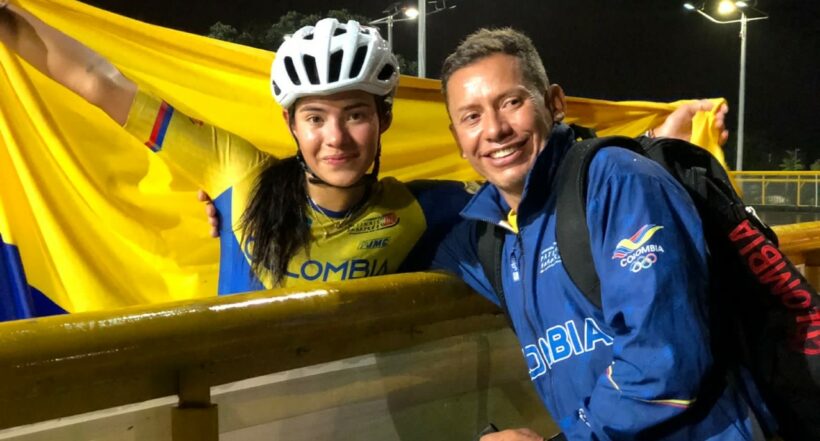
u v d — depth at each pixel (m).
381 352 1.85
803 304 1.48
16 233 2.58
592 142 1.54
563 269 1.54
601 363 1.49
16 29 1.96
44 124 2.58
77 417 1.35
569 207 1.51
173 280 2.90
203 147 2.01
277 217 1.90
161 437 1.45
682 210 1.40
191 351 1.34
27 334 1.12
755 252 1.52
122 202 2.79
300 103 1.89
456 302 1.92
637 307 1.30
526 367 2.31
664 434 1.35
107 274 2.76
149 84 2.89
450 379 2.07
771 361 1.49
